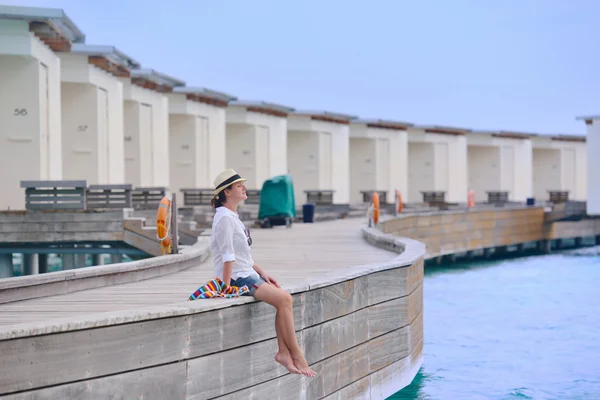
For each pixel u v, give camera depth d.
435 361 16.27
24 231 20.56
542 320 21.31
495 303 24.44
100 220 20.56
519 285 29.17
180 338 7.98
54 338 7.13
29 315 9.35
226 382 8.46
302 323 9.58
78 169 27.75
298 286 9.38
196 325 8.11
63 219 20.56
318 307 9.95
